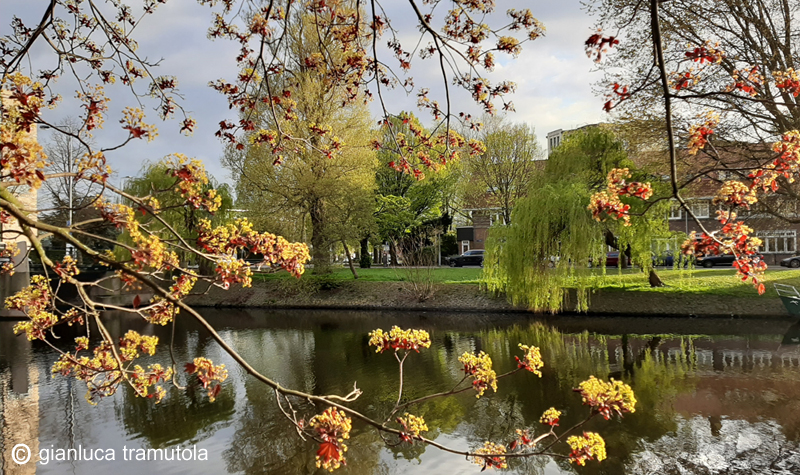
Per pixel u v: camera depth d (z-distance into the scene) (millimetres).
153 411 10523
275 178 25969
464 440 8797
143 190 21078
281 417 10070
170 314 2801
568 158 21125
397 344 3166
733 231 2578
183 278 2764
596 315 21172
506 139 32438
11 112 1836
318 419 2238
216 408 10648
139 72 3344
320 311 25750
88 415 10328
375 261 46969
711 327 18109
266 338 18766
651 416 9477
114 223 1937
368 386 12086
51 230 1803
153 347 3352
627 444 8320
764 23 14406
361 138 26156
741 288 21172
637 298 21453
